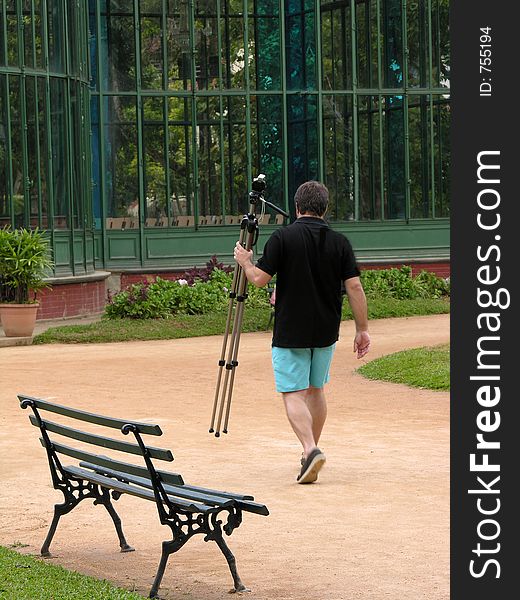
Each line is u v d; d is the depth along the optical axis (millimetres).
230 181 44312
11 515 12086
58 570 9438
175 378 23953
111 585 9086
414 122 45781
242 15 44344
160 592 9180
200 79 44031
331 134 45125
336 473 13945
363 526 11242
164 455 8977
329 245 13438
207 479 13688
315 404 13898
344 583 9305
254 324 34344
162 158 43656
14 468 14633
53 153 37562
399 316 37906
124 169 43281
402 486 13125
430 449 15523
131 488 9773
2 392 21906
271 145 44750
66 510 10562
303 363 13461
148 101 43406
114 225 43188
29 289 31844
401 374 23094
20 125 36250
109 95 43000
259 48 44562
